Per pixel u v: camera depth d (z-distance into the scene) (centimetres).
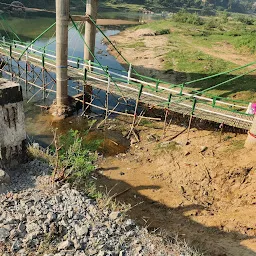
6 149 928
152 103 1533
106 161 1369
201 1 14138
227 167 1216
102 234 739
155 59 3067
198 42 3869
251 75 2359
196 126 1563
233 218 1038
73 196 845
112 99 2002
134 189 1195
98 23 5741
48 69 1870
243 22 7381
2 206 767
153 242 765
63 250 671
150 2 11381
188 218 1056
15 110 901
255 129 1248
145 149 1459
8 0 5788
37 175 942
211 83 2245
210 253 891
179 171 1270
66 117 1719
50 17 5694
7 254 642
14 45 2280
